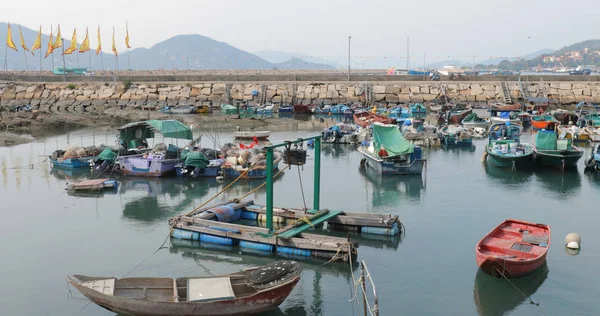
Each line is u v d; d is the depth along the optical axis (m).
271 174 20.52
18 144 49.66
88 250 21.62
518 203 28.20
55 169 38.03
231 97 85.12
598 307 16.47
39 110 72.06
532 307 16.50
